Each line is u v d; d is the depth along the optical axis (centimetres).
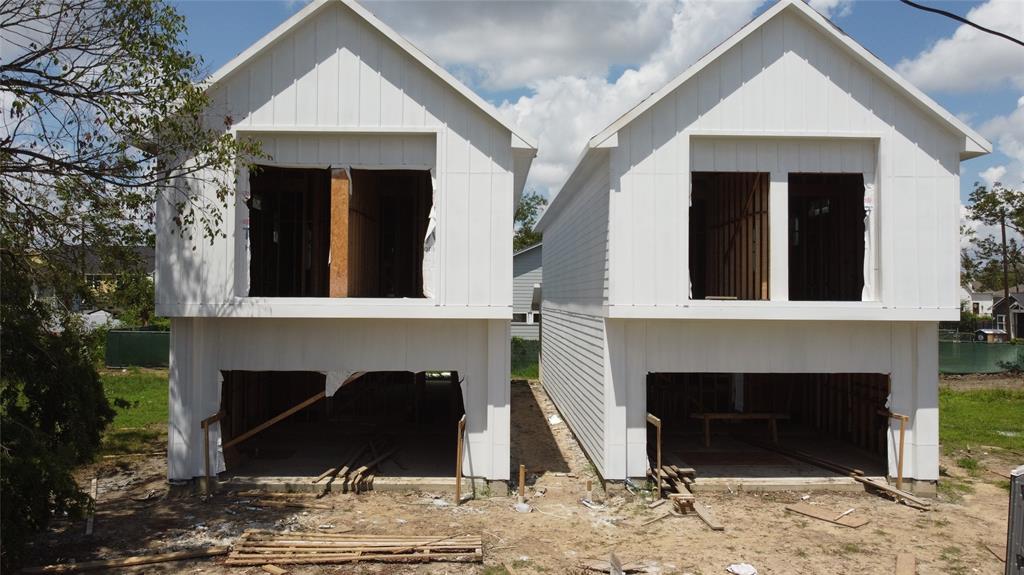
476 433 1037
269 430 1456
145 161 888
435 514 941
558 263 1819
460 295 998
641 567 761
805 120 1025
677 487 1049
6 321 798
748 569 757
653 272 1013
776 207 1038
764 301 1013
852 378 1346
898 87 1016
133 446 1373
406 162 1017
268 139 1012
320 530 869
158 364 2702
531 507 982
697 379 1661
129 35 820
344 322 1038
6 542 684
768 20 1006
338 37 1000
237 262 998
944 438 1528
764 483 1071
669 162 1019
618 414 1052
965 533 888
